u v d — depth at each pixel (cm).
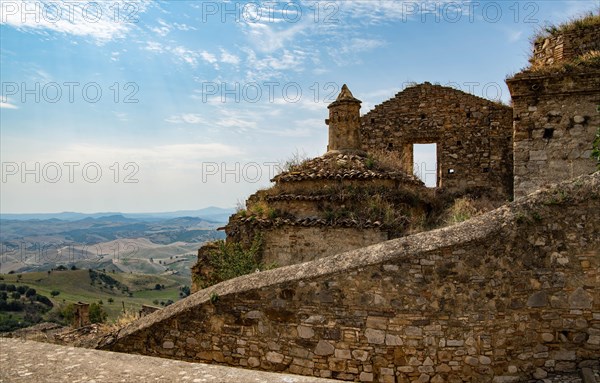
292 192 1355
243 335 680
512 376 598
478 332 603
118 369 365
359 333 630
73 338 1368
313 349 645
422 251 622
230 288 703
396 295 623
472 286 609
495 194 1816
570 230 613
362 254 660
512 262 612
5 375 348
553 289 608
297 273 673
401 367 612
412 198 1327
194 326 706
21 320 5350
